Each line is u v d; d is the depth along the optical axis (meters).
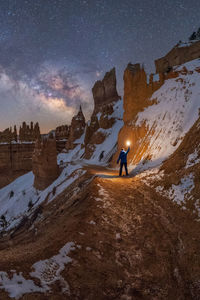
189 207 6.55
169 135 16.11
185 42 33.34
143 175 12.79
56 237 5.51
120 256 4.62
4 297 2.76
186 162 9.20
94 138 57.47
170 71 24.89
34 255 4.34
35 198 36.47
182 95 18.97
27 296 2.88
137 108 27.78
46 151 37.00
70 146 83.88
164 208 7.27
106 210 7.43
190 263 4.27
